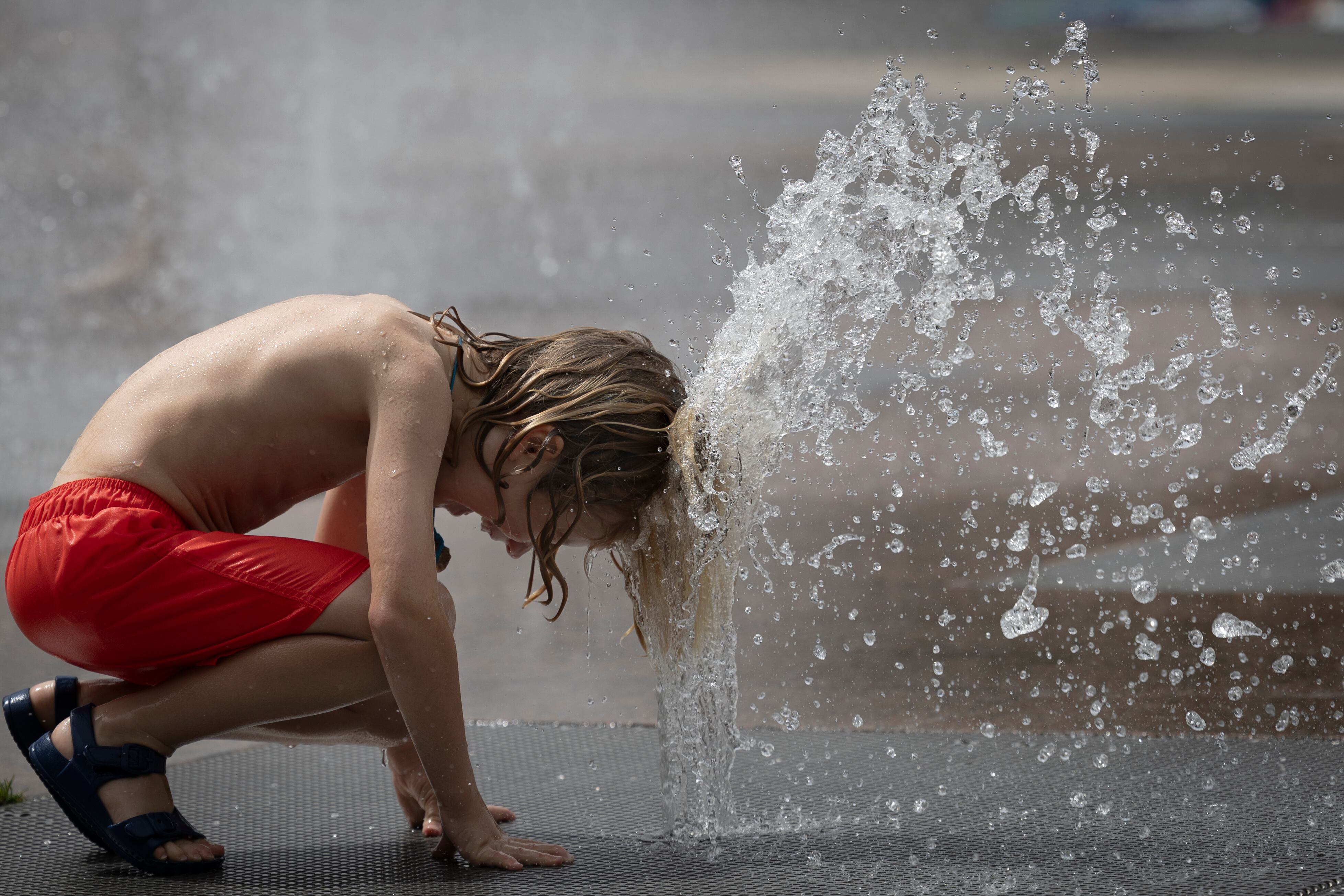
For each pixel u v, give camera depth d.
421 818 7.74
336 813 7.98
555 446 7.16
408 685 6.70
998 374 21.23
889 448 17.67
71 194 37.94
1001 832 7.44
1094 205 38.16
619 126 56.53
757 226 34.59
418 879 6.82
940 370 8.48
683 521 7.48
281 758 9.06
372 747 8.92
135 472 7.11
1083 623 11.30
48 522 7.02
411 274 28.98
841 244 8.24
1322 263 31.58
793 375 7.79
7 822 7.74
